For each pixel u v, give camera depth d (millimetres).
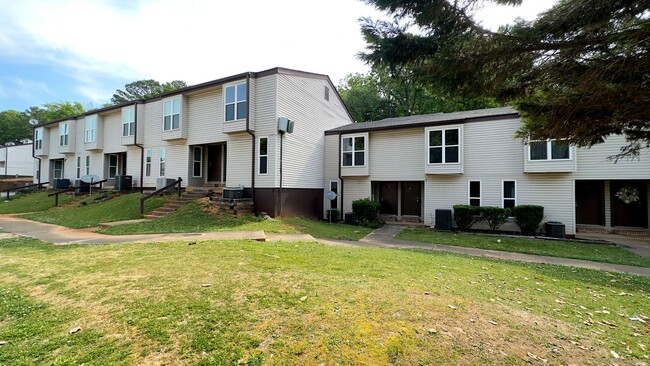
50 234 8469
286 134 12859
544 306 3732
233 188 12297
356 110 28219
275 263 4914
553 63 3361
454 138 12648
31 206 15109
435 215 12445
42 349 2340
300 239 7977
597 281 5215
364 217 13531
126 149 17375
